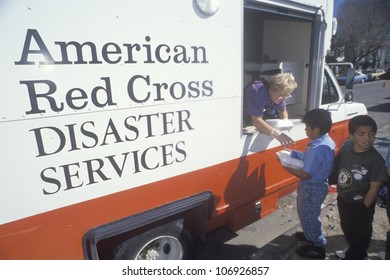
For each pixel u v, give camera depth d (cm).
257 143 237
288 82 221
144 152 170
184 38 172
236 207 235
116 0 145
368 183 205
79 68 140
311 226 235
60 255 153
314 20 255
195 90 184
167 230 195
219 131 205
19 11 122
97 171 156
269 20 338
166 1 161
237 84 206
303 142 290
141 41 156
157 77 166
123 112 157
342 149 223
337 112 341
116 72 151
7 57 123
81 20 137
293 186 296
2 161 129
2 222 135
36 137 135
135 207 175
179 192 193
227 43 193
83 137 147
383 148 551
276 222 313
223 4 186
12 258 140
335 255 258
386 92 1593
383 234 288
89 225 159
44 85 133
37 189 140
